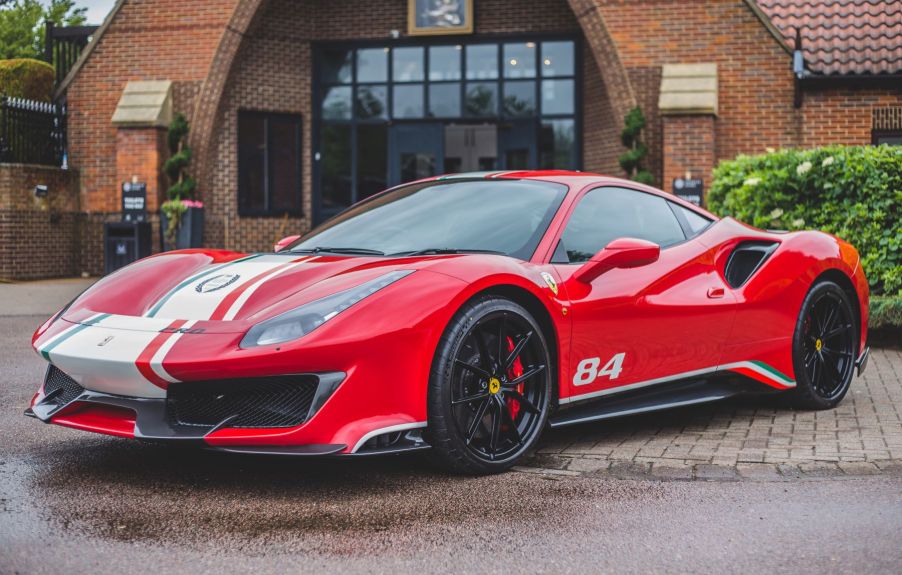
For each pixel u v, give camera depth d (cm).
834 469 331
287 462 337
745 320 415
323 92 1532
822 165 664
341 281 312
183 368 286
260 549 245
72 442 366
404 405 300
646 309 374
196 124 1391
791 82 1260
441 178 422
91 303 335
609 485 312
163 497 292
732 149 1277
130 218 1338
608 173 1430
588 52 1457
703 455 354
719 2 1277
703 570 232
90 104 1416
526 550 246
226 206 1448
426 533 260
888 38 1249
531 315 339
